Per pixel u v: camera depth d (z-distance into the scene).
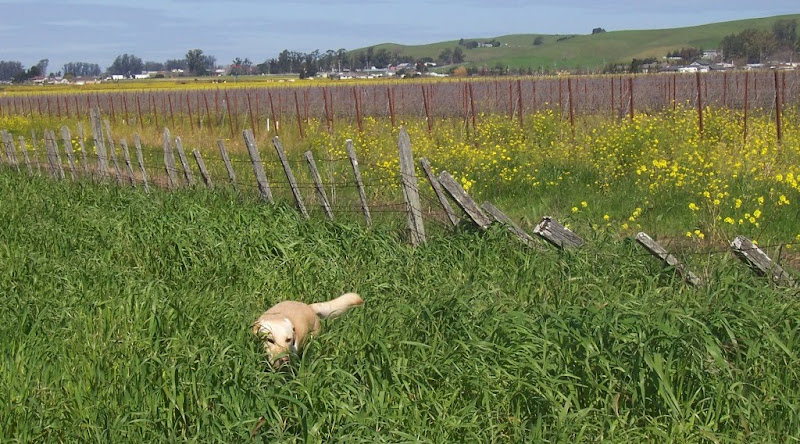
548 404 4.73
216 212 9.97
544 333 5.17
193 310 6.23
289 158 19.47
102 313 6.31
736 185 11.20
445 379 5.00
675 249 8.59
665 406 4.70
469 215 8.32
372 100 33.62
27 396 5.06
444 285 6.82
